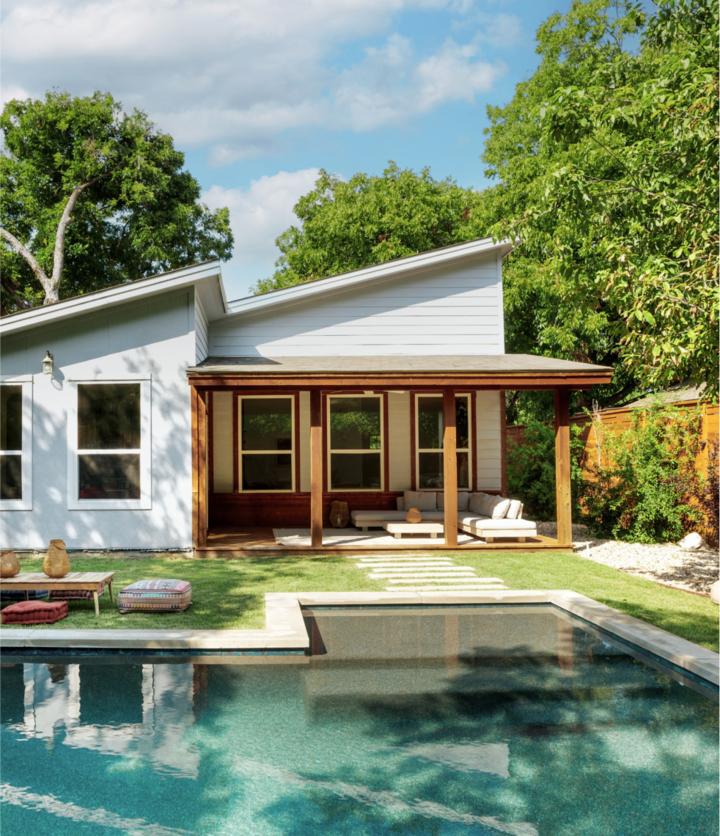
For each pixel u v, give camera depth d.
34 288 27.05
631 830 3.27
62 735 4.33
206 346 12.59
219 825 3.32
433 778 3.79
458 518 12.26
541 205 8.38
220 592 7.93
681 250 7.07
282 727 4.45
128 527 10.67
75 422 10.66
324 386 10.53
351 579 8.71
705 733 4.38
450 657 5.95
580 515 14.55
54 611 6.60
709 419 11.05
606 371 10.72
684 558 10.34
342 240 27.56
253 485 13.62
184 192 27.41
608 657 5.96
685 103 7.36
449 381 10.54
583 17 22.69
